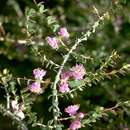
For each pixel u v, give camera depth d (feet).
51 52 16.14
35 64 18.29
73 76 11.05
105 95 17.65
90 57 11.36
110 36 19.60
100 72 11.08
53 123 11.69
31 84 11.56
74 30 18.70
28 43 11.51
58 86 11.49
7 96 11.28
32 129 16.39
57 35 11.85
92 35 11.18
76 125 10.91
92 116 10.96
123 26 19.88
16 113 11.12
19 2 19.52
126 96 17.81
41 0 13.99
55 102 11.04
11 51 18.21
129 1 19.02
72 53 11.12
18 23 18.38
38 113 17.89
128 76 18.13
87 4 19.26
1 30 17.62
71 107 11.03
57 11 19.29
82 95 16.98
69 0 19.67
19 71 18.22
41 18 12.39
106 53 18.26
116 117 15.98
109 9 11.16
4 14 19.26
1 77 11.37
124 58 18.78
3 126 18.02
